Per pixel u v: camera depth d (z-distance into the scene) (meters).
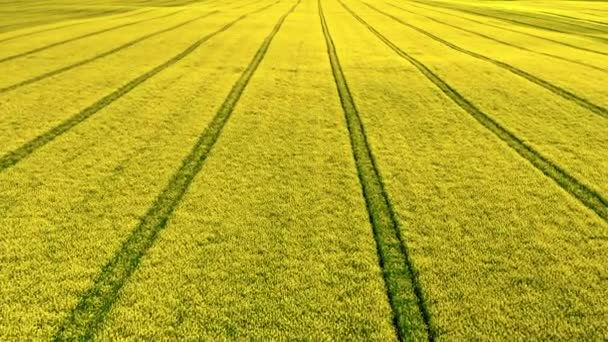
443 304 6.55
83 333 5.90
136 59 22.94
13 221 8.39
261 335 5.94
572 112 15.83
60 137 12.43
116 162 11.00
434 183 10.30
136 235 8.09
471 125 14.30
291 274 7.13
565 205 9.43
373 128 13.85
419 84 19.44
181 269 7.19
